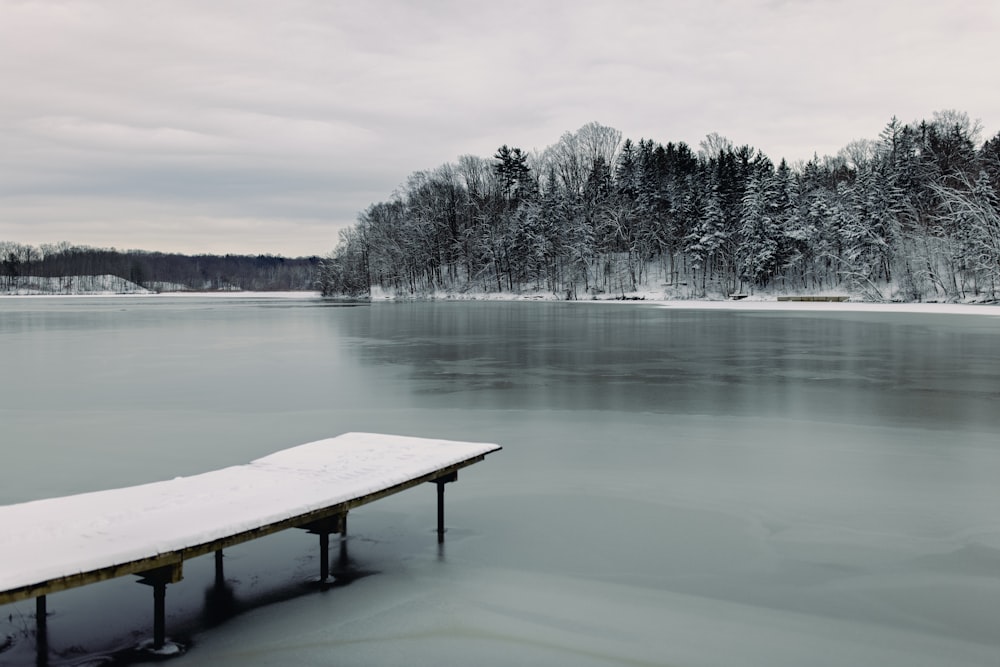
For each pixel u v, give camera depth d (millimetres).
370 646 4699
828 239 84438
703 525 7070
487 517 7328
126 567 4090
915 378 17656
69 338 32281
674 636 4840
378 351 25391
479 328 37938
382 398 14961
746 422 12227
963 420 12352
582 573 5906
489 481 8648
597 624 5020
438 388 16297
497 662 4508
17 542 4277
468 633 4883
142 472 9164
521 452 10086
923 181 83625
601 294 98000
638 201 104812
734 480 8656
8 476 8977
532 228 102000
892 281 77688
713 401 14375
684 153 117188
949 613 5164
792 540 6648
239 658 4535
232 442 10922
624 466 9312
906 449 10227
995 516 7281
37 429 12000
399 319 48438
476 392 15672
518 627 4973
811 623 5031
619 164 113562
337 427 11977
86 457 9984
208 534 4500
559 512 7488
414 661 4512
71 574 3855
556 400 14555
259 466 6324
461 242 112750
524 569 5988
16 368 20703
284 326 40844
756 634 4867
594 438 10977
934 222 77250
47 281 194875
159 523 4668
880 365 20391
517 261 104625
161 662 4477
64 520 4727
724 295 90125
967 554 6281
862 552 6344
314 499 5258
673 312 57906
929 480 8617
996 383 16766
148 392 16047
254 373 19297
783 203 89188
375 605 5301
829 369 19500
